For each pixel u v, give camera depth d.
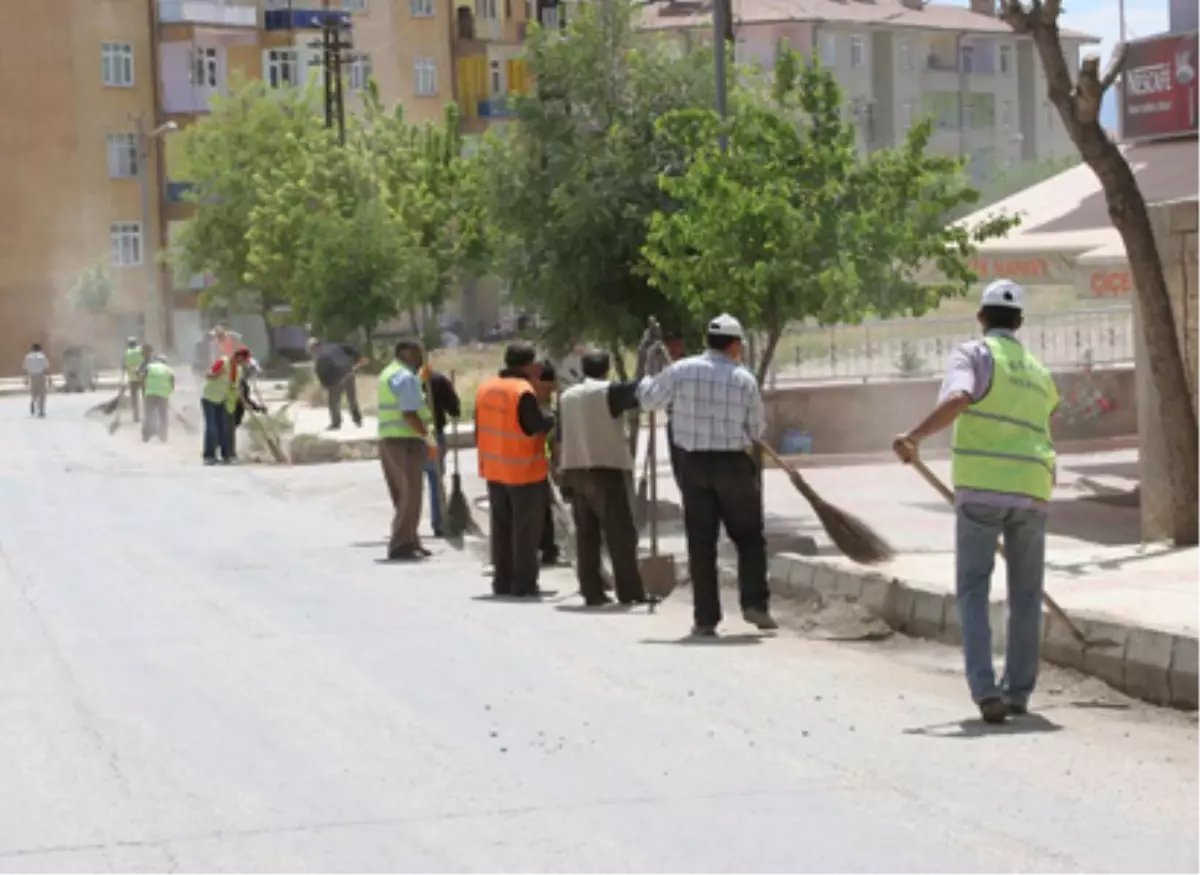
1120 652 12.23
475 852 8.34
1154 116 27.81
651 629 15.53
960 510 11.30
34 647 15.07
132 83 100.69
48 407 69.06
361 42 107.25
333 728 11.31
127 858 8.42
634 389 17.08
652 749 10.45
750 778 9.67
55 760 10.62
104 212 99.56
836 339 37.50
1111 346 37.28
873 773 9.77
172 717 11.84
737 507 15.07
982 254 23.95
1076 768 9.88
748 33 115.75
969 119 126.44
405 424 21.42
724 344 15.09
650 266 24.36
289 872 8.12
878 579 15.22
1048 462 11.29
